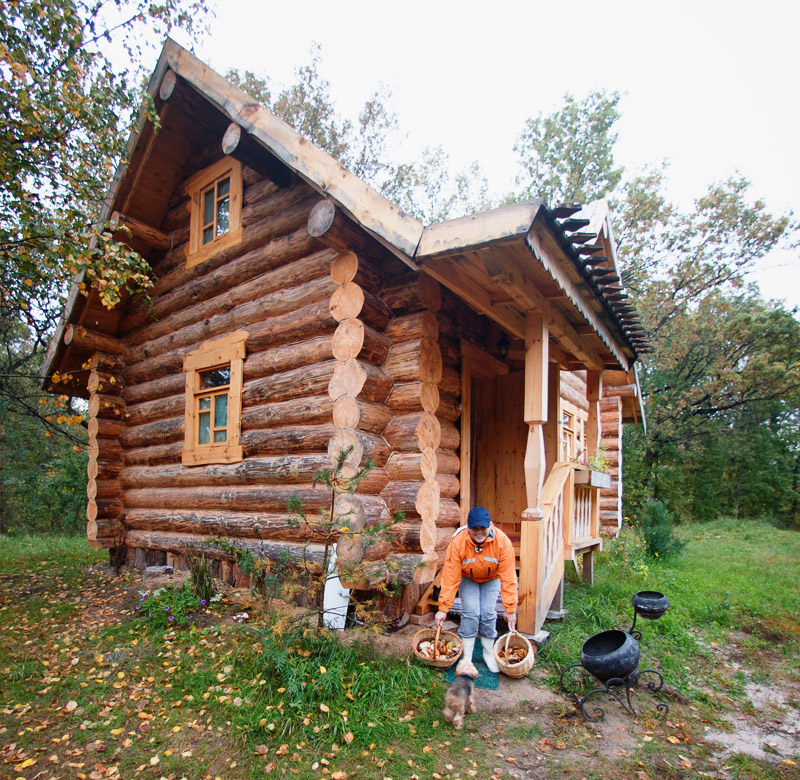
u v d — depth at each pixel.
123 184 7.95
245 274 6.83
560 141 23.17
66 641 4.82
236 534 6.30
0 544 11.64
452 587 4.17
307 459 5.54
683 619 5.99
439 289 5.72
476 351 6.81
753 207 20.91
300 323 5.89
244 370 6.57
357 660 4.10
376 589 5.09
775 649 5.30
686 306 22.00
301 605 5.38
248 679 3.87
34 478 15.45
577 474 6.61
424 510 5.12
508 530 7.32
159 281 8.38
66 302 8.48
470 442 6.97
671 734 3.48
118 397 9.00
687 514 22.14
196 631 4.87
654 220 21.64
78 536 14.69
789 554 11.62
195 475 7.05
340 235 5.21
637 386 12.01
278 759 3.05
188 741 3.23
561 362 7.49
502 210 3.93
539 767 3.06
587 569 7.72
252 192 7.00
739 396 22.75
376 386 5.29
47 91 5.80
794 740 3.46
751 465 24.39
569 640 4.96
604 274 4.95
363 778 2.90
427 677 3.98
